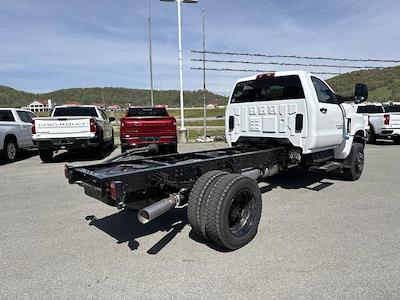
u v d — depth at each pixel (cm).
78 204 586
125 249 391
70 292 300
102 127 1262
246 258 360
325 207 537
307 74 602
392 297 281
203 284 308
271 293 290
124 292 298
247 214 402
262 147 636
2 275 332
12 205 583
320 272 324
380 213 503
